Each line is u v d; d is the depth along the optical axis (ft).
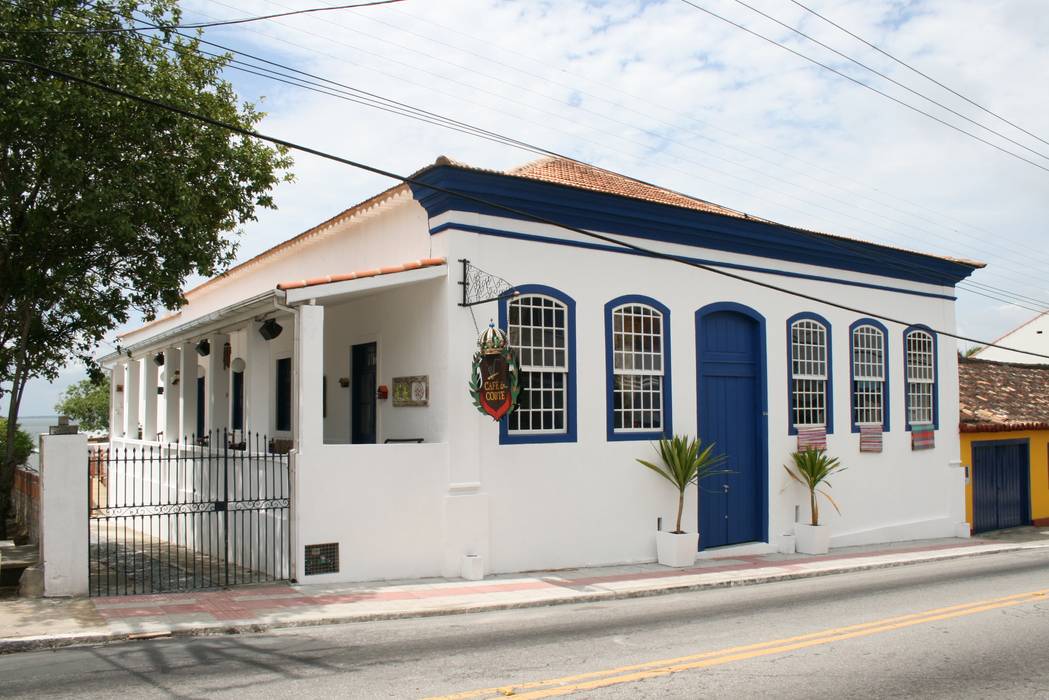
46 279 45.34
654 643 28.02
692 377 50.90
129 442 65.92
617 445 46.93
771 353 55.47
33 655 25.96
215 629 29.30
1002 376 88.38
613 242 42.73
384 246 48.93
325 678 23.27
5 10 37.14
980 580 44.14
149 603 32.89
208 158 42.96
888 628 30.58
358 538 38.58
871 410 62.23
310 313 38.47
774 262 56.24
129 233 39.70
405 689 22.15
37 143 39.29
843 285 60.70
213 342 49.78
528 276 44.11
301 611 32.09
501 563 42.14
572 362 45.37
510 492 42.70
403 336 45.24
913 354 66.08
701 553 50.83
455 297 41.52
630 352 48.19
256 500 37.78
